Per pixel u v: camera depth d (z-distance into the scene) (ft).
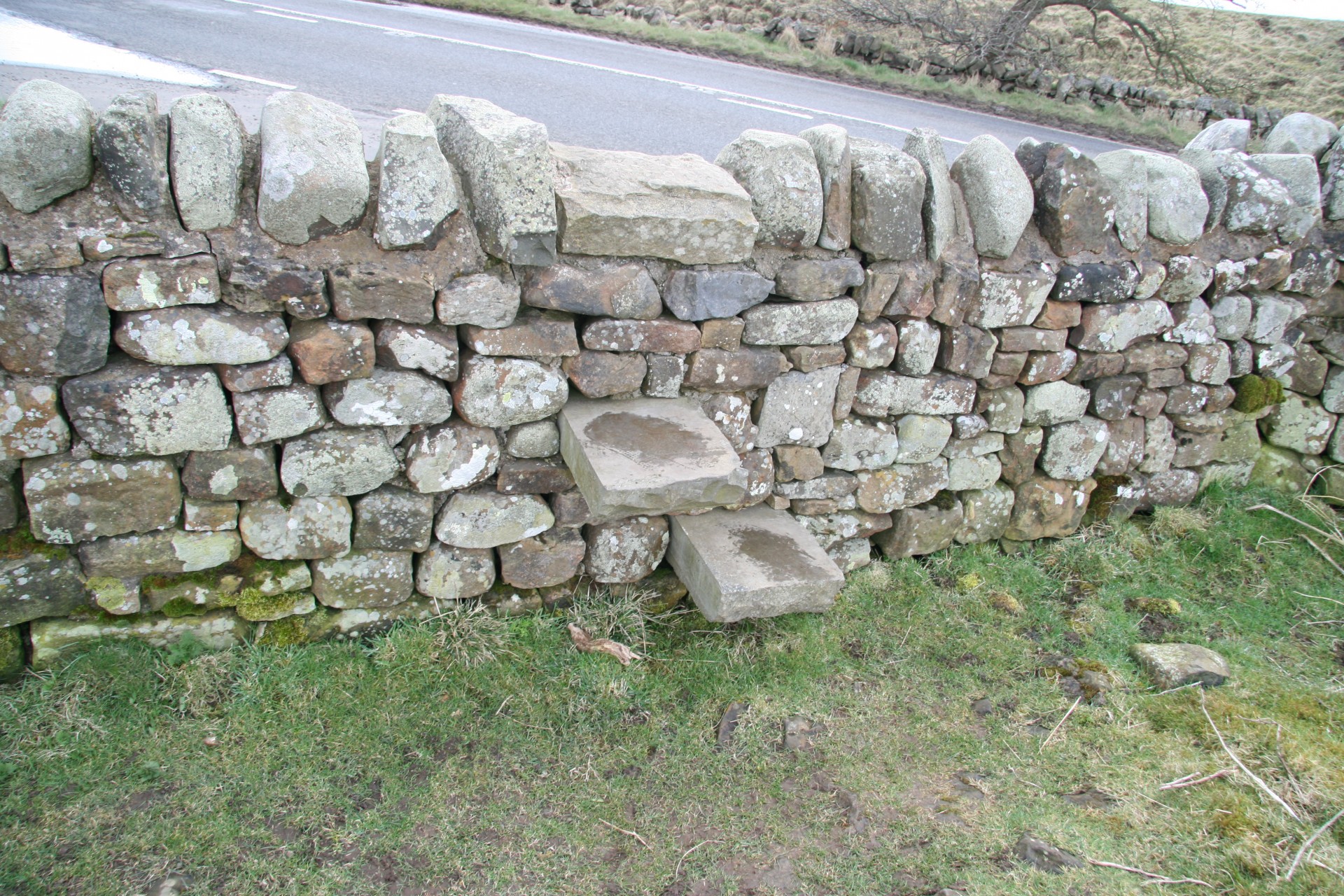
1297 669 10.96
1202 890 7.79
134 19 19.89
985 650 10.66
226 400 7.82
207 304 7.47
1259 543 13.10
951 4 40.75
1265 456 14.21
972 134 25.63
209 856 7.13
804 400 10.32
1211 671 10.46
